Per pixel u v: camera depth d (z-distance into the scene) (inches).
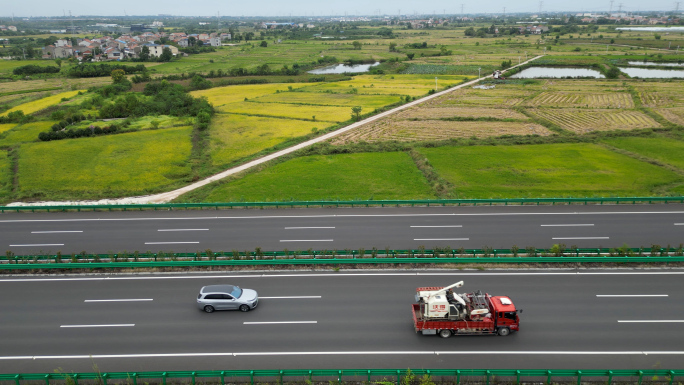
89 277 1653.5
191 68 7805.1
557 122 4005.9
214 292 1423.5
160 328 1353.3
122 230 2037.4
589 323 1337.4
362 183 2628.0
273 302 1480.1
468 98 5226.4
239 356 1226.6
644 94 5059.1
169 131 3949.3
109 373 1104.8
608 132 3558.1
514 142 3393.2
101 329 1352.1
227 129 4023.1
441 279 1604.3
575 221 2037.4
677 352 1212.5
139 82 6437.0
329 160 3093.0
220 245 1873.8
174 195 2512.3
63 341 1300.4
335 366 1184.2
